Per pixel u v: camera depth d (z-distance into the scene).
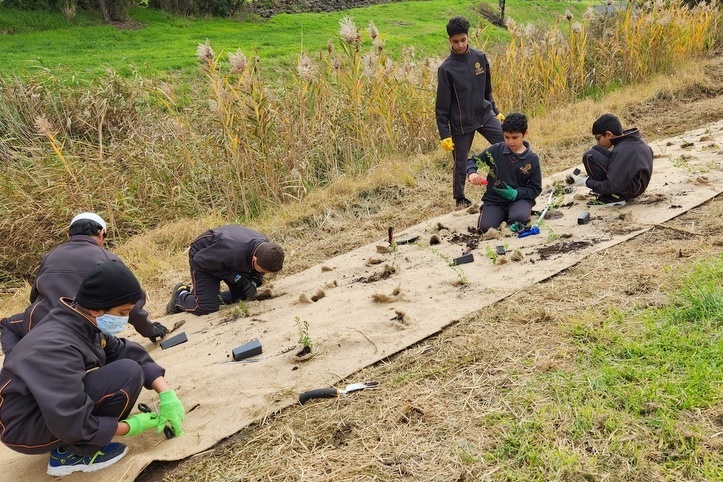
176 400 3.14
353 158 8.27
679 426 2.62
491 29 19.88
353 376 3.46
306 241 6.36
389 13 21.12
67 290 3.55
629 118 9.28
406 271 4.89
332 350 3.74
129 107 9.39
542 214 5.41
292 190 7.55
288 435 3.04
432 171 7.75
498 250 4.79
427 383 3.27
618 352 3.20
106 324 2.83
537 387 3.05
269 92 7.81
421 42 16.23
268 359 3.76
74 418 2.65
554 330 3.55
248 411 3.28
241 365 3.74
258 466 2.85
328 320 4.14
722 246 4.23
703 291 3.49
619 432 2.65
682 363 3.01
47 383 2.62
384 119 8.18
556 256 4.57
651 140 8.18
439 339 3.68
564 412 2.82
